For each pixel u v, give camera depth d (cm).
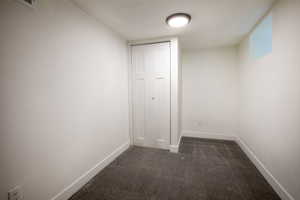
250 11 171
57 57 135
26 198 112
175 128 259
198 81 334
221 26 211
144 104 277
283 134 145
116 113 238
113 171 197
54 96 132
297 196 125
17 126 105
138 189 161
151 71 267
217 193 154
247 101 247
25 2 108
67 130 147
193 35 247
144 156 242
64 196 143
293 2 128
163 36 250
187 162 221
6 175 101
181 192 156
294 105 129
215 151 262
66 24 143
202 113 336
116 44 233
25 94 110
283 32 143
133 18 187
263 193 154
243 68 266
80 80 162
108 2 151
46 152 127
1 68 96
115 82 234
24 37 108
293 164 130
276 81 157
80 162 164
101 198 148
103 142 204
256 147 210
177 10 168
